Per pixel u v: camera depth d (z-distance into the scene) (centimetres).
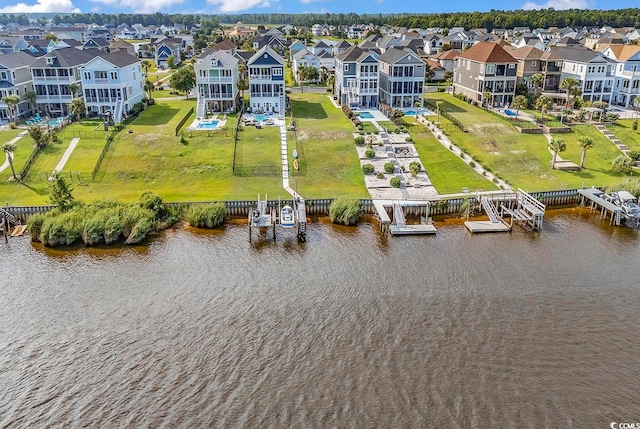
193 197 6109
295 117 8788
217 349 3578
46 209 5634
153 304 4106
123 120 8331
